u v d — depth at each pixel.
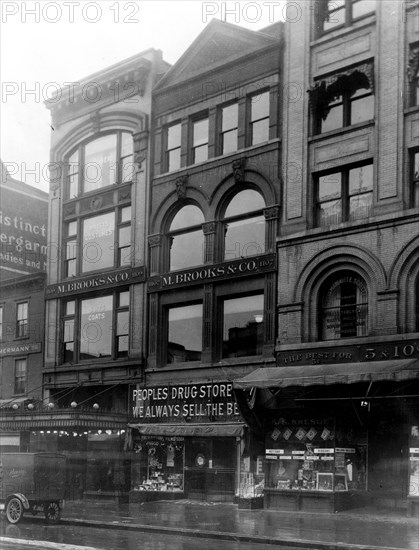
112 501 28.16
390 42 25.30
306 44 27.58
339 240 25.48
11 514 21.06
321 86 26.69
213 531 18.55
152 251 31.44
